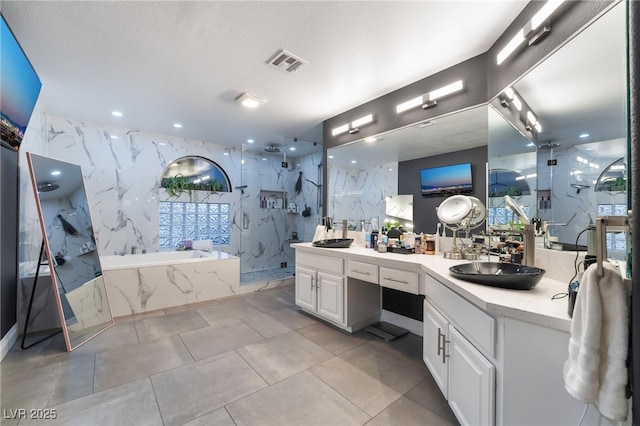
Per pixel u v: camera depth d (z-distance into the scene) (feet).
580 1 4.36
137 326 9.04
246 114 11.40
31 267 8.99
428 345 6.05
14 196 7.93
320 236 11.23
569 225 4.68
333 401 5.37
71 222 8.76
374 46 6.77
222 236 17.02
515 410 3.45
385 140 9.53
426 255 7.84
